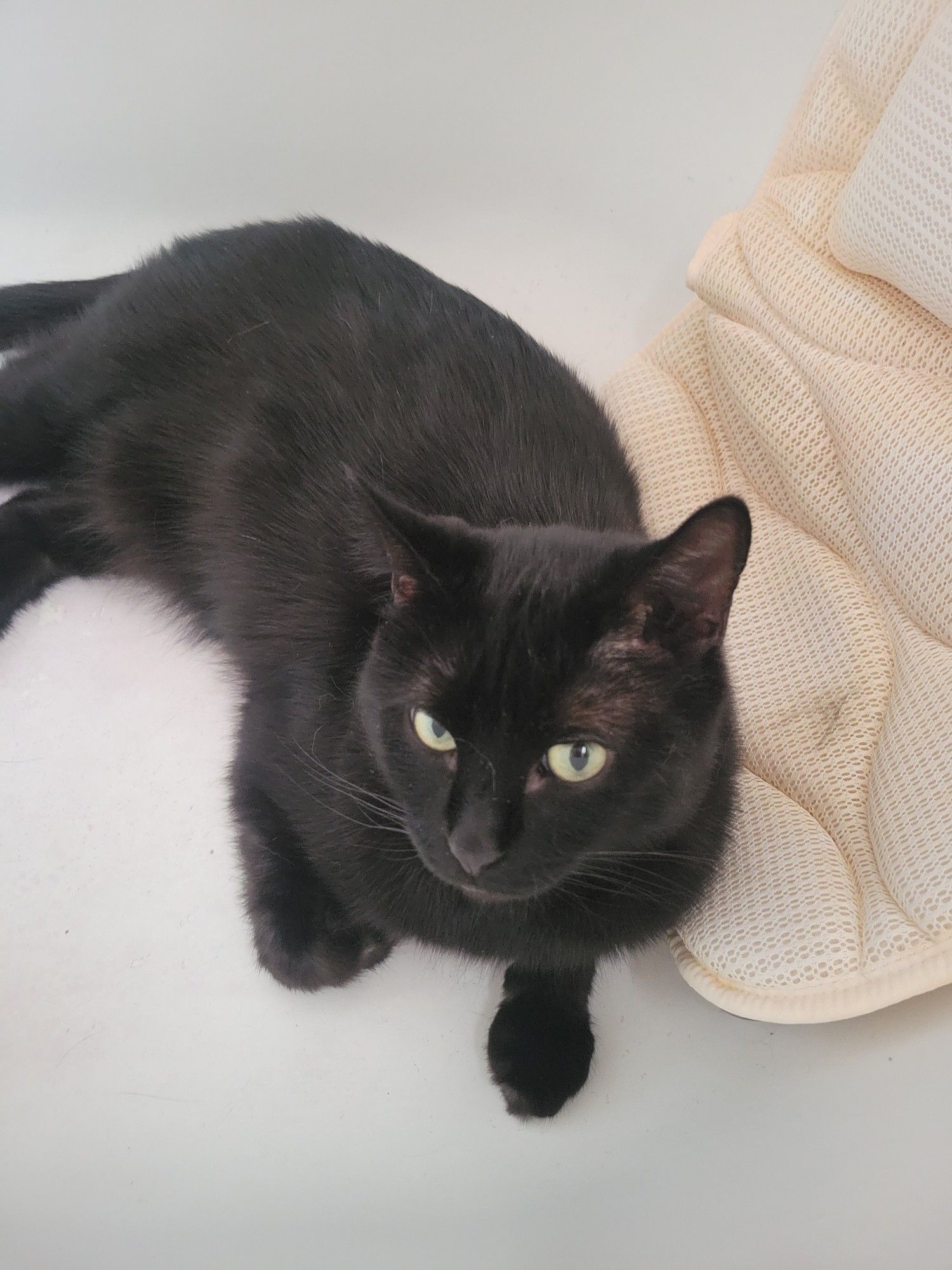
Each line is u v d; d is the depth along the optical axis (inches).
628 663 12.9
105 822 19.2
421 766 13.5
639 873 15.0
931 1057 14.9
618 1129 16.2
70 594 22.0
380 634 14.0
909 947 14.9
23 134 27.1
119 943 18.0
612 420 21.3
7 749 19.8
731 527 12.2
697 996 17.6
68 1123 16.3
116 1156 16.0
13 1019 17.2
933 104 17.6
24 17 26.0
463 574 12.9
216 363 19.6
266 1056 17.0
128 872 18.7
